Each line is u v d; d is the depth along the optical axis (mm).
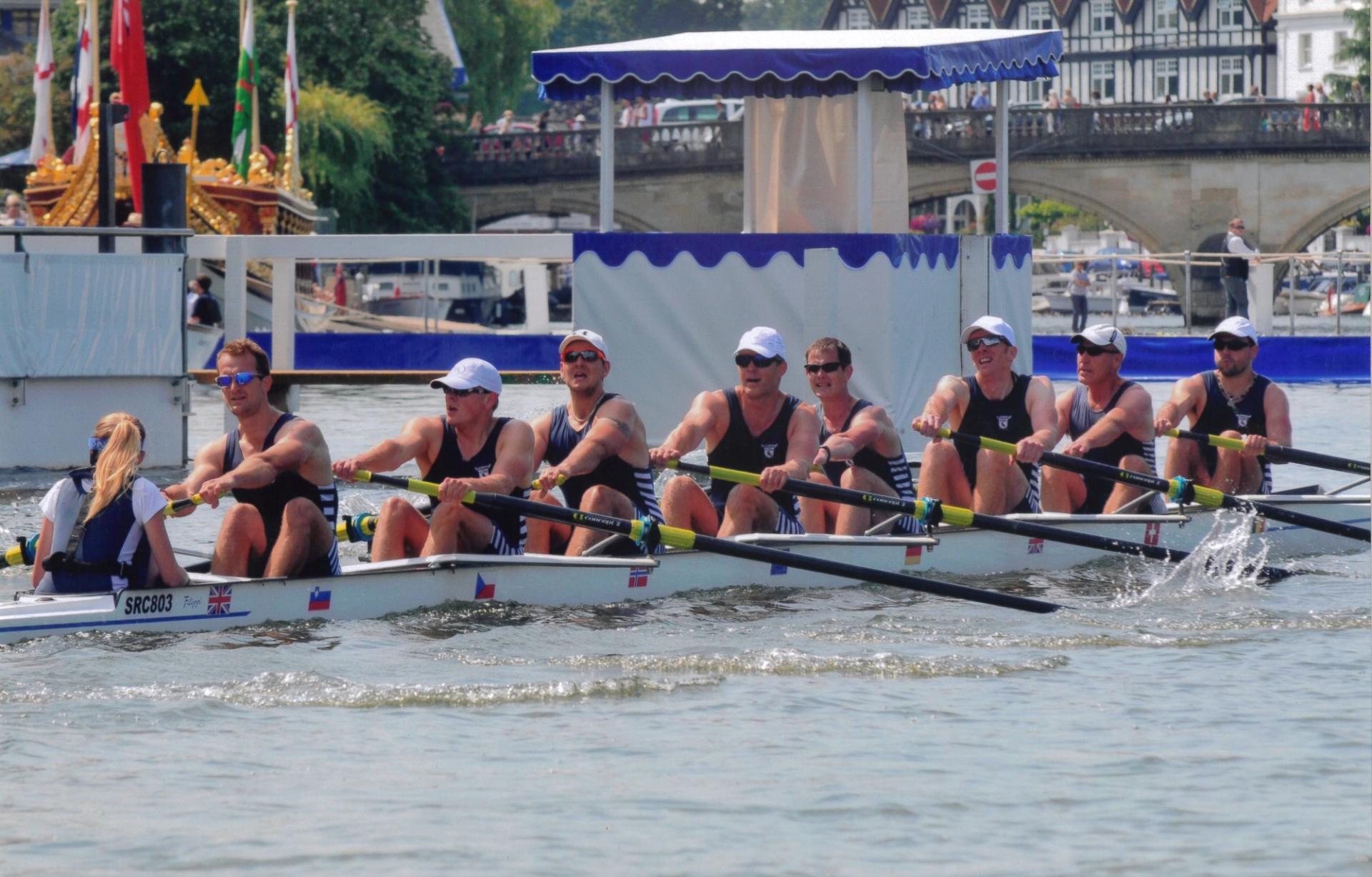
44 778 28328
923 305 71062
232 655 36719
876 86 68750
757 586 46031
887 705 33344
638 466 45094
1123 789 28125
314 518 40188
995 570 49688
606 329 69812
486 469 42375
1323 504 55594
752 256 69250
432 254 75688
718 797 27641
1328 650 38375
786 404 46406
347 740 30688
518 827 26219
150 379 73188
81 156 143750
